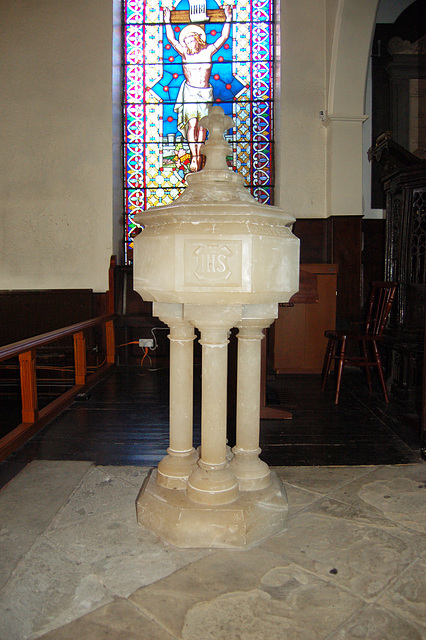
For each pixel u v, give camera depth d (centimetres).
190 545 192
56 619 153
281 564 181
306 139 609
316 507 226
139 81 655
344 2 526
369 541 196
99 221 618
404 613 155
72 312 611
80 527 208
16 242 623
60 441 337
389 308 438
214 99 652
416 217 438
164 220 186
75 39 611
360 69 566
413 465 281
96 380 527
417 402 433
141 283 196
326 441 333
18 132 616
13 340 612
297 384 511
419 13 609
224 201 185
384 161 474
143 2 650
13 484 253
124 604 160
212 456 201
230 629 148
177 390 213
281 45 605
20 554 188
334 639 144
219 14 648
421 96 616
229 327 195
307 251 609
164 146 658
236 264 178
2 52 612
